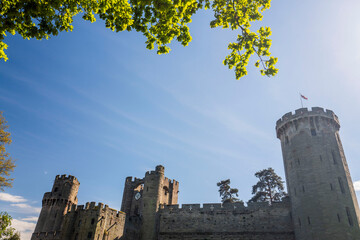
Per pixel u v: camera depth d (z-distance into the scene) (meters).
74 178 65.88
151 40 12.36
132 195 65.31
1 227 41.09
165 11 11.16
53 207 60.84
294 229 41.28
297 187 41.12
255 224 45.00
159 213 52.06
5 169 27.56
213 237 46.03
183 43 12.46
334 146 41.66
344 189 38.12
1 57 11.92
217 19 12.70
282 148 47.53
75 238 42.97
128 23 11.84
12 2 10.73
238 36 12.80
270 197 59.94
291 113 46.31
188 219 49.06
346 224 35.19
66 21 11.89
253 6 12.49
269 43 12.55
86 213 44.47
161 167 57.69
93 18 12.03
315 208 37.72
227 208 47.97
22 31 11.59
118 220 47.00
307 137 42.72
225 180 66.31
